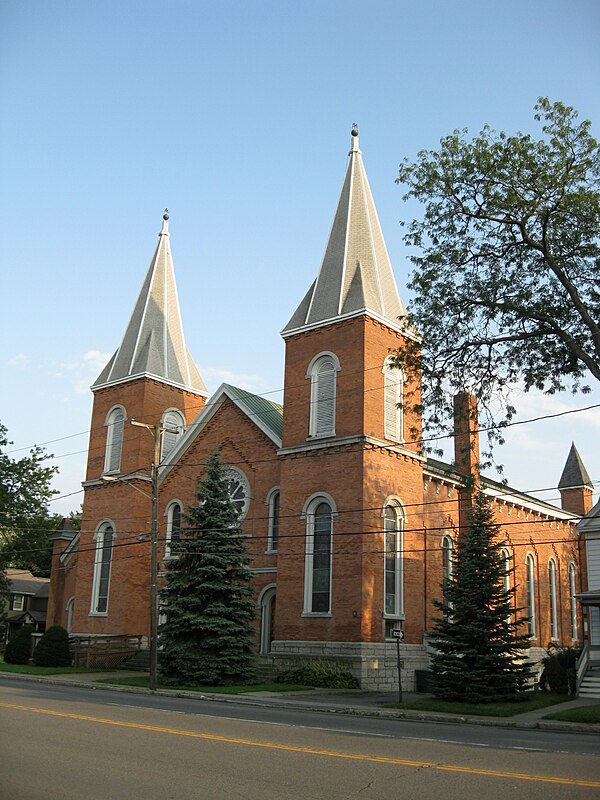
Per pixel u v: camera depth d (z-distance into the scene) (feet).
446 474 120.67
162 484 137.80
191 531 106.73
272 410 131.03
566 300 87.76
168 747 42.39
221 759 39.11
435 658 92.02
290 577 109.60
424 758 41.37
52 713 57.31
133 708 65.10
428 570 115.75
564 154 83.56
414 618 110.32
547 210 84.33
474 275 90.84
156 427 108.78
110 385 148.25
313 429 113.19
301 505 111.14
